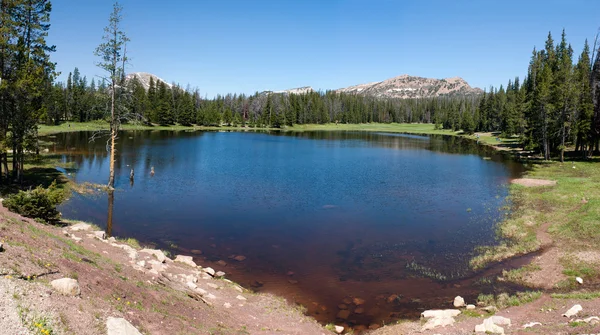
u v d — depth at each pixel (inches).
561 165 2151.8
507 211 1220.5
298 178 1772.9
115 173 1733.5
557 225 1008.2
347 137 4773.6
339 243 930.1
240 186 1562.5
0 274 370.9
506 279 728.3
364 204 1314.0
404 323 558.9
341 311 614.2
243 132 5315.0
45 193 803.4
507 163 2365.9
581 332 442.3
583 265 744.3
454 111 6422.2
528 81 3722.9
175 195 1373.0
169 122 5654.5
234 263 797.2
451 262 820.0
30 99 1280.8
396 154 2856.8
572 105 2285.9
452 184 1684.3
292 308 611.5
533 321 528.7
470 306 609.0
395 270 778.2
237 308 579.5
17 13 1242.6
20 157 1364.4
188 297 552.1
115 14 1291.8
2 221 551.5
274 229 1024.9
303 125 7253.9
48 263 445.4
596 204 1117.1
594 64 2395.4
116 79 1362.0
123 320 374.3
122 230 957.2
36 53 1302.9
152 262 668.7
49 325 328.8
